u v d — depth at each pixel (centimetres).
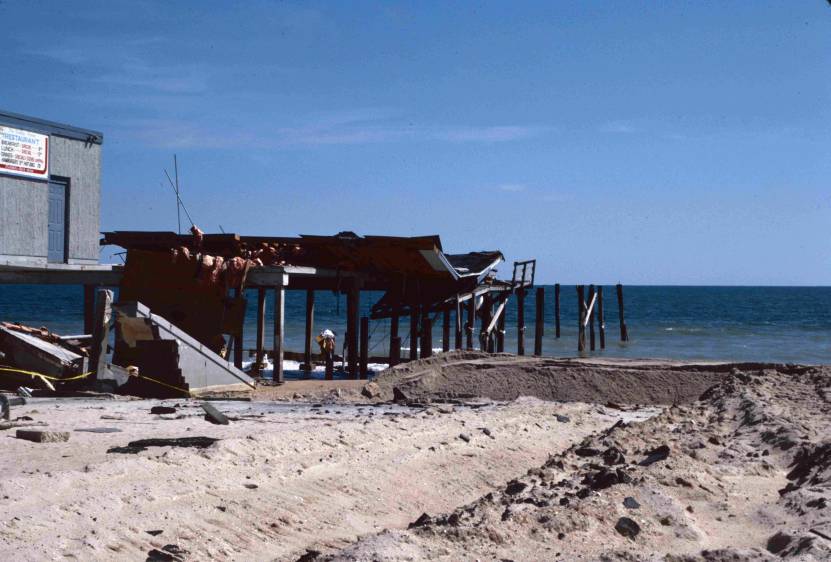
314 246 3300
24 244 2730
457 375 2502
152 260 2817
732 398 1471
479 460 1272
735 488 838
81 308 10625
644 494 766
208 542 789
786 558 563
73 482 888
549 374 2445
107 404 1873
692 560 571
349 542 852
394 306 3894
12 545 705
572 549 639
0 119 2648
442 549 623
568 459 1072
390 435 1359
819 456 885
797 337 7512
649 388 2338
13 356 2233
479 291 4012
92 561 706
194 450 1095
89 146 2941
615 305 14162
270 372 3503
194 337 2784
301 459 1131
